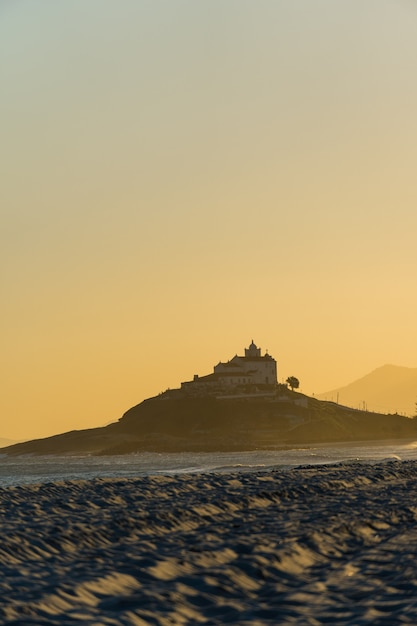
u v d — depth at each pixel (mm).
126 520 46219
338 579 32531
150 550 37719
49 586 29125
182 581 31312
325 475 88750
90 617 25281
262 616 26469
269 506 57344
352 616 26094
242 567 34344
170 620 25703
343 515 51344
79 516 48688
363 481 80688
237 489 68438
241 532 43781
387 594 29234
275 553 37219
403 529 46188
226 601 28656
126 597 28234
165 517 48250
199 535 42469
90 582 30141
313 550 39094
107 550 37656
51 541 38781
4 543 36906
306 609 27391
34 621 24359
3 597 27094
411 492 67562
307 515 51438
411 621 24953
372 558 36875
